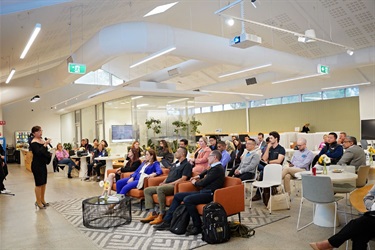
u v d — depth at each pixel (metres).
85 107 15.44
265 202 5.39
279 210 5.16
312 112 15.12
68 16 5.34
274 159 6.13
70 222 4.88
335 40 9.41
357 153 5.29
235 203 4.18
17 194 7.42
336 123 14.19
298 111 15.73
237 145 7.78
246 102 18.17
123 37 6.52
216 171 4.30
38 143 5.86
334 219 4.14
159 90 10.86
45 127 18.41
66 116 18.34
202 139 6.44
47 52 8.24
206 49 7.46
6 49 6.13
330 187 3.79
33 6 4.19
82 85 18.72
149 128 11.29
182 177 4.91
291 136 11.03
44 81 11.03
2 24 4.42
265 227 4.33
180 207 4.27
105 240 4.02
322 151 6.38
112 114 12.55
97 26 7.38
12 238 4.23
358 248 2.84
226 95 17.34
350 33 8.91
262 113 17.52
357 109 13.45
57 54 9.51
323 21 8.58
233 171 6.62
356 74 12.23
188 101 12.58
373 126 12.00
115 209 4.79
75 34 7.37
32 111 17.98
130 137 11.04
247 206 5.47
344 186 4.65
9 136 17.31
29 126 17.88
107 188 5.39
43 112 18.31
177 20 9.89
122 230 4.38
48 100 18.36
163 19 9.57
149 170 5.58
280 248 3.59
